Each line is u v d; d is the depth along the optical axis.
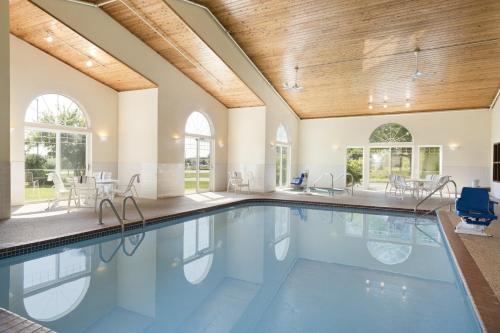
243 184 9.91
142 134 8.06
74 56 6.84
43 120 6.93
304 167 12.83
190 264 3.76
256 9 6.21
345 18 6.10
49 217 5.25
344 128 12.13
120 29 6.65
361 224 6.06
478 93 9.06
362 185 11.84
